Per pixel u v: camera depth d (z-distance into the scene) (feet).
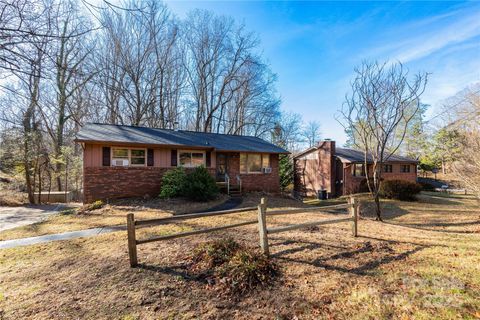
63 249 17.10
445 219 29.58
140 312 9.22
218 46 78.07
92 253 15.87
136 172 39.09
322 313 8.98
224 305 9.65
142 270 12.62
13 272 13.17
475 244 16.74
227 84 81.82
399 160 67.41
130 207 33.04
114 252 15.66
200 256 13.65
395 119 28.32
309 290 10.61
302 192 69.51
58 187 59.00
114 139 36.78
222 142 49.67
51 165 54.39
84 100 63.52
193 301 9.93
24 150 44.80
